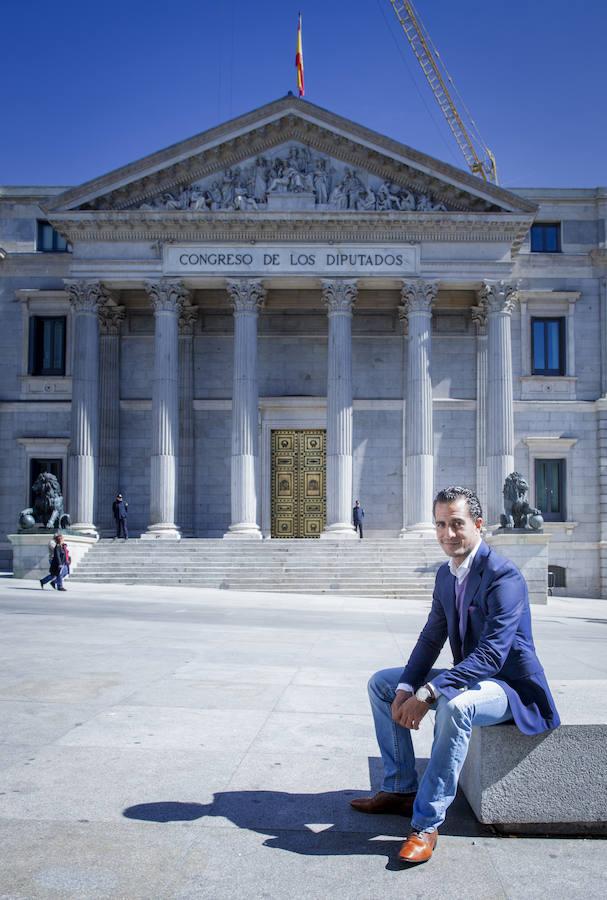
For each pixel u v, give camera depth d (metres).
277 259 48.25
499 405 47.72
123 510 49.03
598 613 36.88
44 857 6.53
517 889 6.14
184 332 54.84
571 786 7.20
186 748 9.54
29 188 55.94
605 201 55.53
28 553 43.09
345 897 5.97
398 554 44.31
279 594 39.09
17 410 54.75
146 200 48.97
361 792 8.15
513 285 48.16
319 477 54.88
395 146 48.00
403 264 48.19
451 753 6.82
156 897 5.91
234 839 6.96
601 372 54.72
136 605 30.62
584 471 54.22
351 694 12.89
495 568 7.50
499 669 7.17
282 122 48.62
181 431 54.34
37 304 55.06
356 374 54.91
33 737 9.90
